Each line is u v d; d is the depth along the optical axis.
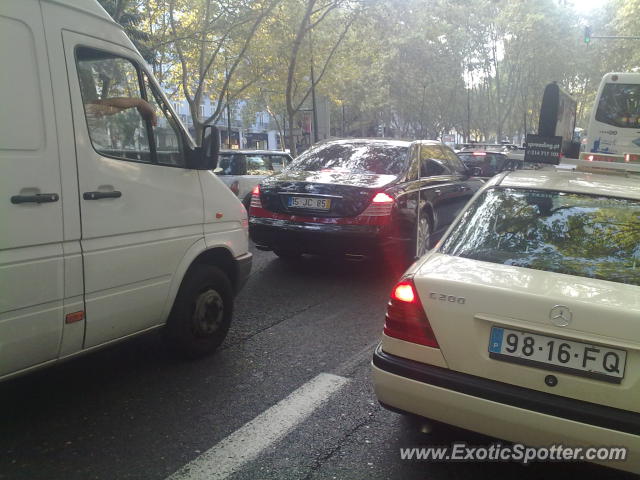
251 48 20.00
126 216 3.44
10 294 2.81
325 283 6.70
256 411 3.52
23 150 2.84
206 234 4.20
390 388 2.76
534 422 2.42
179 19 18.05
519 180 3.65
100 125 3.30
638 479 2.79
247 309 5.63
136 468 2.90
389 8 20.41
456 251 3.16
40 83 2.92
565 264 2.88
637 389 2.29
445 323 2.66
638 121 13.48
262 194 6.74
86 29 3.25
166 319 3.95
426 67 40.84
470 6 38.41
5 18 2.77
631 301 2.44
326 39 21.52
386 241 6.24
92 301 3.25
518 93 49.03
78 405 3.57
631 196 3.32
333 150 7.49
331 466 2.95
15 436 3.18
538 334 2.47
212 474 2.86
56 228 3.00
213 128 3.99
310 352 4.50
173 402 3.62
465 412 2.57
